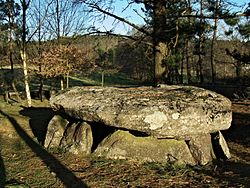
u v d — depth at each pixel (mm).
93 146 5633
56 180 4320
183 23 7820
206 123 5145
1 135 6941
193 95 5465
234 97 12719
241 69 18281
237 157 5613
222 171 4766
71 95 5969
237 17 7586
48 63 13789
